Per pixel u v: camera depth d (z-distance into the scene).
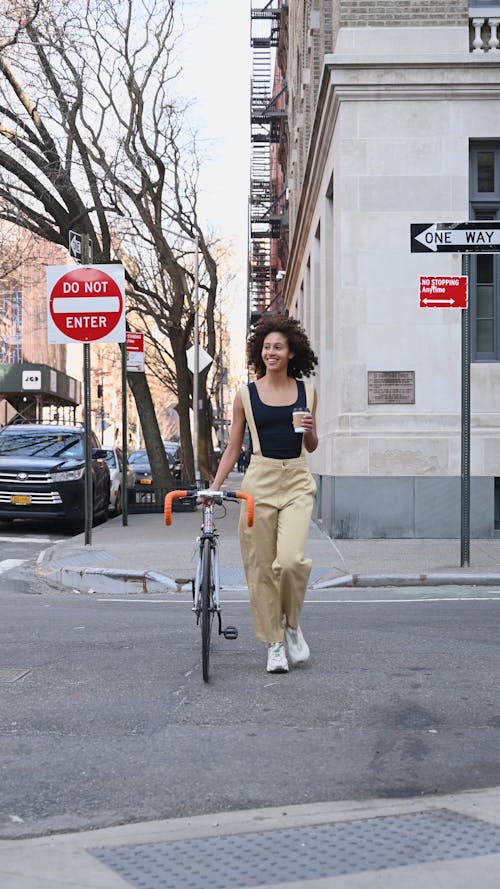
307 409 6.37
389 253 15.16
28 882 3.34
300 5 30.55
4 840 3.77
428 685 6.16
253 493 6.41
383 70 15.09
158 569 11.92
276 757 4.77
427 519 14.87
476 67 15.09
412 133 15.21
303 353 6.52
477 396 15.01
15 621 8.60
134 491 23.70
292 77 36.94
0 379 51.66
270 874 3.41
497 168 15.41
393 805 4.09
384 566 11.87
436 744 4.97
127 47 25.41
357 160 15.20
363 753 4.83
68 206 24.12
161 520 21.09
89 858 3.56
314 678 6.34
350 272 15.15
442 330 15.07
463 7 15.16
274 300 59.12
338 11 15.71
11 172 23.77
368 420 14.98
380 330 15.10
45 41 22.17
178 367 32.34
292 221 35.69
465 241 11.58
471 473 14.84
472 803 4.10
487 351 15.27
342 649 7.24
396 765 4.64
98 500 20.55
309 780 4.44
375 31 15.20
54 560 13.17
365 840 3.71
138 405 25.42
